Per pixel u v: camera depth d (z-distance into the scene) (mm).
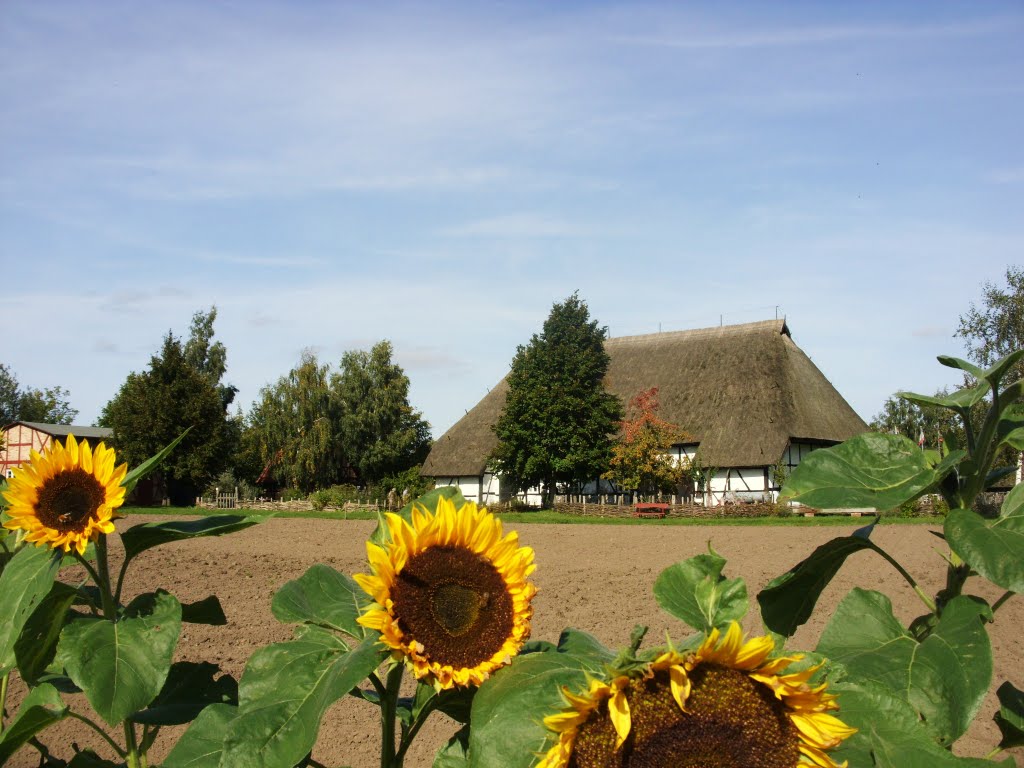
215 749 2037
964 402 2320
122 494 2568
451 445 59250
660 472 46562
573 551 23125
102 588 2600
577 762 1535
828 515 39938
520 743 1700
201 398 57500
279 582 15188
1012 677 8914
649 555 21812
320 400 70250
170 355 58031
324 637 2307
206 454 56812
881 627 2230
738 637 1536
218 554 19375
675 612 2059
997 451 2295
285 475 70000
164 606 2525
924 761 1811
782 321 53375
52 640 2705
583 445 49906
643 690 1542
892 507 2119
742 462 46469
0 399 80000
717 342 54500
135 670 2367
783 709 1553
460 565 1963
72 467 2582
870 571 17250
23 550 2613
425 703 2260
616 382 55938
